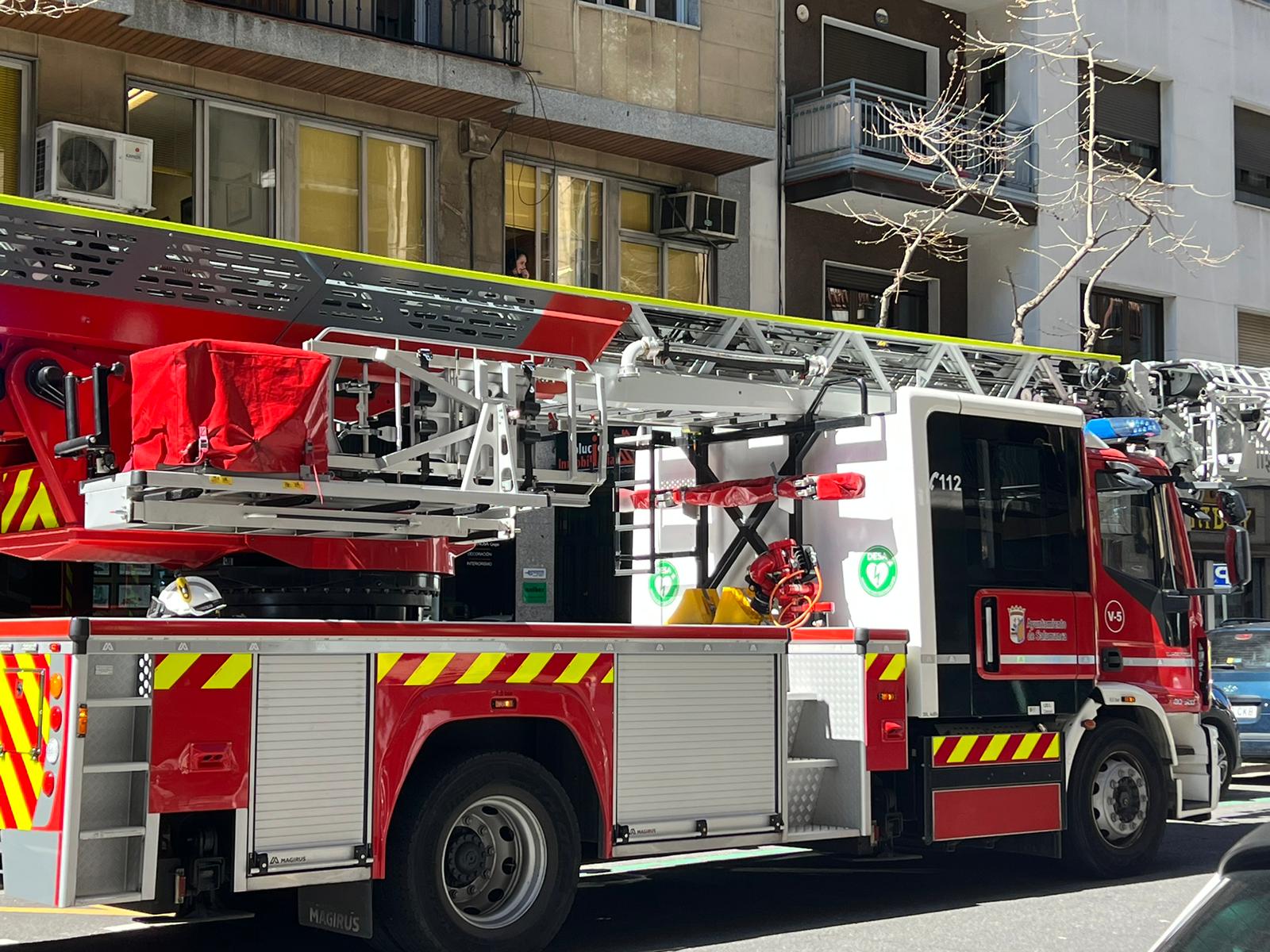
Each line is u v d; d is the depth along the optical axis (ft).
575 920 28.58
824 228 72.18
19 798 21.03
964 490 30.42
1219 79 87.51
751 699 27.14
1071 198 77.61
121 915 28.96
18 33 49.11
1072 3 65.77
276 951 25.57
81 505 23.71
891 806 28.94
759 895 31.40
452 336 26.53
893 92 73.05
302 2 54.75
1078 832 31.81
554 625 24.79
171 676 21.11
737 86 65.98
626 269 64.90
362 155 57.06
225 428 21.45
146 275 24.08
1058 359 38.14
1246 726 55.06
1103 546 33.35
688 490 33.09
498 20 58.80
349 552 25.26
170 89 52.42
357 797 22.66
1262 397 40.45
